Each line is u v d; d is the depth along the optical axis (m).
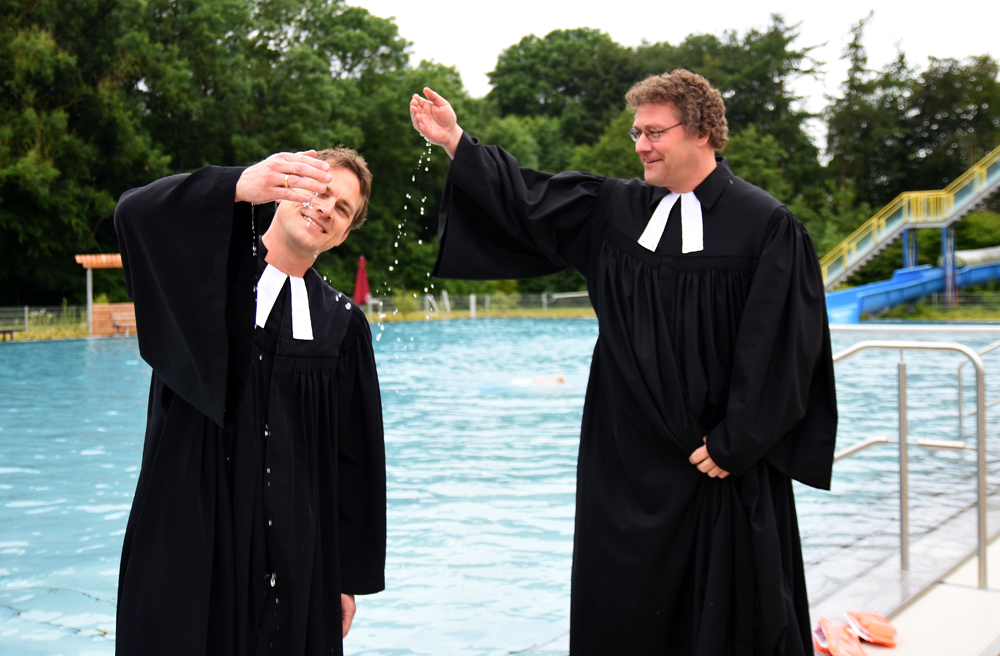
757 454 2.16
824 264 29.06
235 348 1.78
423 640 3.28
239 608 1.84
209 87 34.66
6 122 27.67
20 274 30.88
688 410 2.26
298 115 36.94
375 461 2.20
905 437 3.47
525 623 3.46
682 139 2.32
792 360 2.20
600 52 60.78
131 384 12.56
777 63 55.78
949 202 27.12
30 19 28.55
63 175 29.45
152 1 32.59
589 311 35.91
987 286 29.70
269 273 2.05
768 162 49.88
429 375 13.70
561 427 8.59
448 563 4.26
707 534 2.24
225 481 1.85
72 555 4.44
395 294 33.34
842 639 2.66
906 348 3.45
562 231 2.58
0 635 3.32
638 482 2.29
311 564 1.96
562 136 59.03
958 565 3.51
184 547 1.78
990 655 2.64
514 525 4.95
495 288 45.12
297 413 2.02
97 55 30.23
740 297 2.30
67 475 6.45
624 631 2.29
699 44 59.66
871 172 53.72
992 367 5.46
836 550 3.87
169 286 1.73
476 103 51.53
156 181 1.84
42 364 15.64
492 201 2.48
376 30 44.91
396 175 41.47
